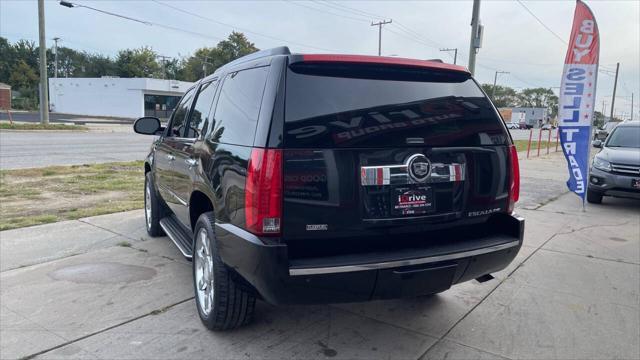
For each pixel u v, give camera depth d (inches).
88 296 164.2
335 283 112.7
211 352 129.7
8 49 3614.7
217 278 131.0
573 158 347.6
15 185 365.7
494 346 138.4
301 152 109.8
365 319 154.0
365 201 115.8
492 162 135.6
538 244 251.8
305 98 112.7
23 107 2731.3
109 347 130.7
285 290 110.5
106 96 2356.1
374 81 120.8
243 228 115.3
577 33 332.2
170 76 3826.3
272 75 115.3
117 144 813.9
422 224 123.9
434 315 158.7
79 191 350.0
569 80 340.8
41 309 153.4
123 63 3599.9
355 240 118.0
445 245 128.6
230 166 122.6
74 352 127.7
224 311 133.3
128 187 371.9
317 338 140.1
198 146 154.4
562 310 165.0
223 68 161.3
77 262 198.4
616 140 401.7
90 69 3774.6
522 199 396.5
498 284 189.6
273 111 110.7
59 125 1178.6
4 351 127.4
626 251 240.5
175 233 192.7
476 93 136.7
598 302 172.7
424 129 123.1
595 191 366.0
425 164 121.6
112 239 231.8
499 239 136.9
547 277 199.2
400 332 145.7
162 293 168.1
